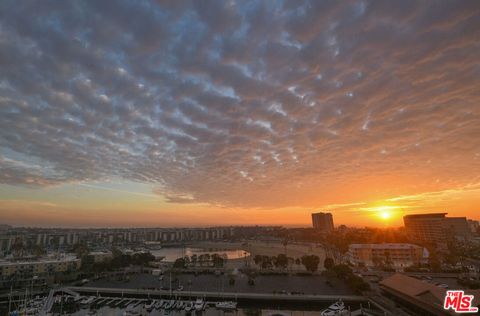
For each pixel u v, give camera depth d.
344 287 150.88
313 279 171.00
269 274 185.75
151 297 145.62
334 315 110.38
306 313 120.69
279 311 122.69
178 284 165.38
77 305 134.75
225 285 160.00
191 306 127.56
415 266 192.38
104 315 120.94
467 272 175.50
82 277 194.62
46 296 151.88
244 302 135.38
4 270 186.88
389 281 129.38
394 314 105.31
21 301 142.12
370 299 124.31
